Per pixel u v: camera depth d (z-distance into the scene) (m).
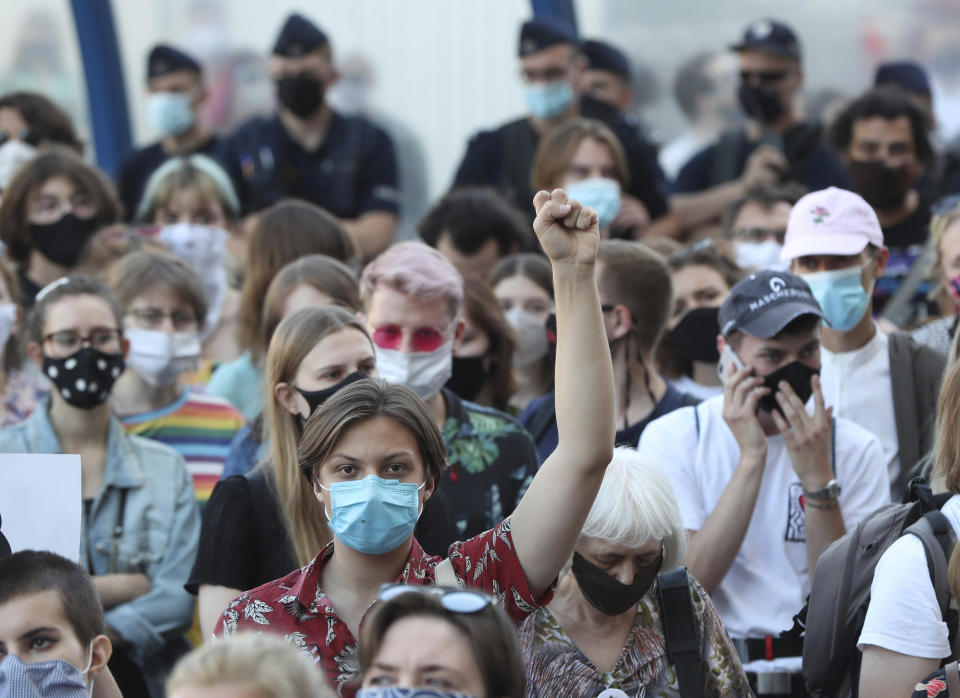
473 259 22.59
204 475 18.58
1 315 19.03
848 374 17.22
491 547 11.69
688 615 12.66
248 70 32.62
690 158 28.72
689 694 12.47
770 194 22.27
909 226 24.59
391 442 11.34
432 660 9.28
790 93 26.30
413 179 31.39
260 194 28.34
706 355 19.27
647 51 30.50
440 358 15.68
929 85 27.64
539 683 12.46
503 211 22.94
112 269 19.91
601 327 11.50
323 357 14.14
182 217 23.77
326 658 11.35
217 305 23.31
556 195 11.41
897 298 21.88
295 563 13.74
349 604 11.63
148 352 18.59
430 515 13.90
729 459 15.53
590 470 11.39
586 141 23.58
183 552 16.98
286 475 13.89
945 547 12.06
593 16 30.75
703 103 30.16
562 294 11.52
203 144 30.88
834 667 12.88
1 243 22.27
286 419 14.17
